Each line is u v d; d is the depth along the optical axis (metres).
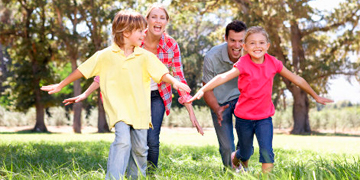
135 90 3.18
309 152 7.49
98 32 28.14
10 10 29.45
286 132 28.77
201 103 42.16
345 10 24.80
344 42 25.09
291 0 23.36
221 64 4.51
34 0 28.14
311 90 3.72
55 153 6.22
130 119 3.12
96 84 3.81
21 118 38.25
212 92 4.39
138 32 3.20
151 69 3.26
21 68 29.91
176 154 6.63
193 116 4.15
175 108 40.12
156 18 4.09
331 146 10.80
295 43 25.75
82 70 3.26
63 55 30.52
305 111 27.44
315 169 3.26
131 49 3.29
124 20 3.16
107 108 3.19
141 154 3.28
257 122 3.70
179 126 37.62
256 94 3.63
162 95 4.22
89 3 27.77
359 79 24.09
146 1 23.89
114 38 3.24
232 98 4.48
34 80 30.09
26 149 6.75
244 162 4.26
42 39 29.42
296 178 2.93
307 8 23.88
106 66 3.25
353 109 33.38
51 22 29.50
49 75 30.11
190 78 44.34
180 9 26.39
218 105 4.33
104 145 8.91
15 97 30.89
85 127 39.16
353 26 24.95
